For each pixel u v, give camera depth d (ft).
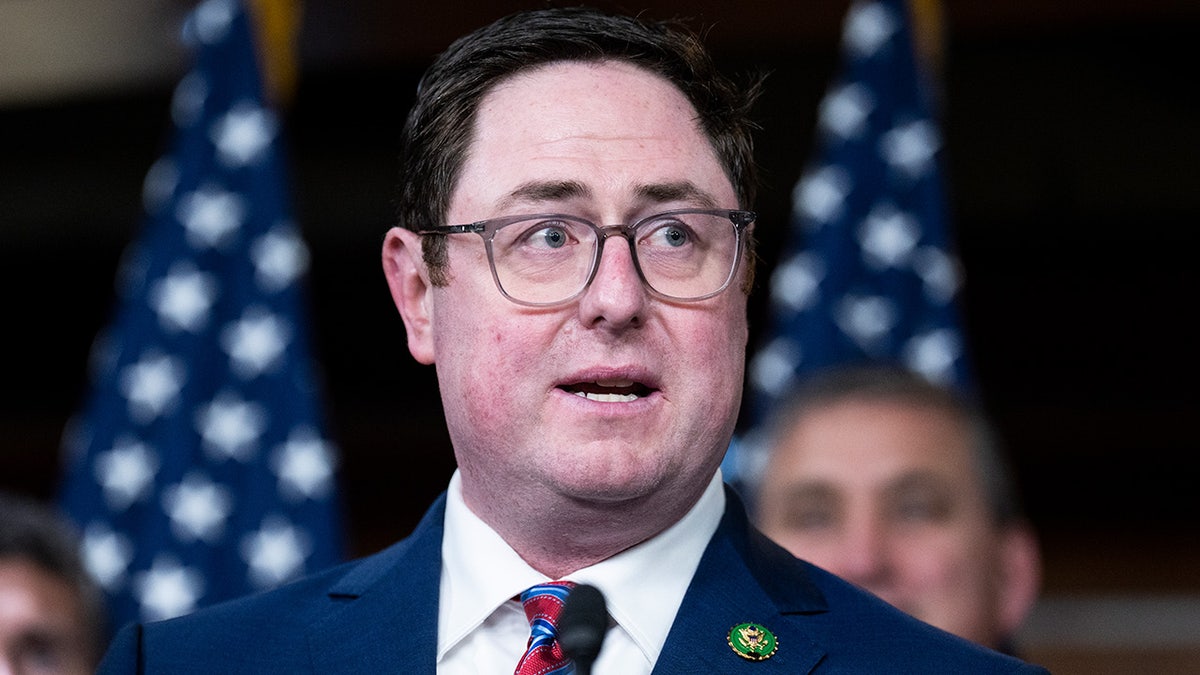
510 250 14.83
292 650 15.52
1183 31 52.80
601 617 13.70
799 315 33.42
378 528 65.16
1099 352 61.21
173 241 32.32
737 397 15.10
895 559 24.17
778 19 46.96
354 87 58.70
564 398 14.40
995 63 56.29
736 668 14.60
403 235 16.48
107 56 50.78
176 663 15.49
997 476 25.20
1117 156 57.52
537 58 15.65
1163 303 60.08
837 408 25.11
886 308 33.17
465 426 14.97
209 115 32.86
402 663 15.08
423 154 16.01
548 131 15.05
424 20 47.16
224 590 30.76
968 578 24.29
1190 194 57.57
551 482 14.33
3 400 65.51
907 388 25.43
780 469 25.20
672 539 15.26
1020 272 60.39
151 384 31.63
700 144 15.44
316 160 60.90
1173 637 59.62
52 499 66.13
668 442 14.40
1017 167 57.93
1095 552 62.13
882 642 15.03
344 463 65.41
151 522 31.04
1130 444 62.28
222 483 31.19
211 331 31.89
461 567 15.55
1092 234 59.11
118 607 30.66
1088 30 53.31
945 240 33.53
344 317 62.95
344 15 47.21
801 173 55.57
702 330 14.65
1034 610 60.64
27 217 61.77
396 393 64.34
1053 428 62.54
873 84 34.40
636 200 14.82
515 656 15.07
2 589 23.29
